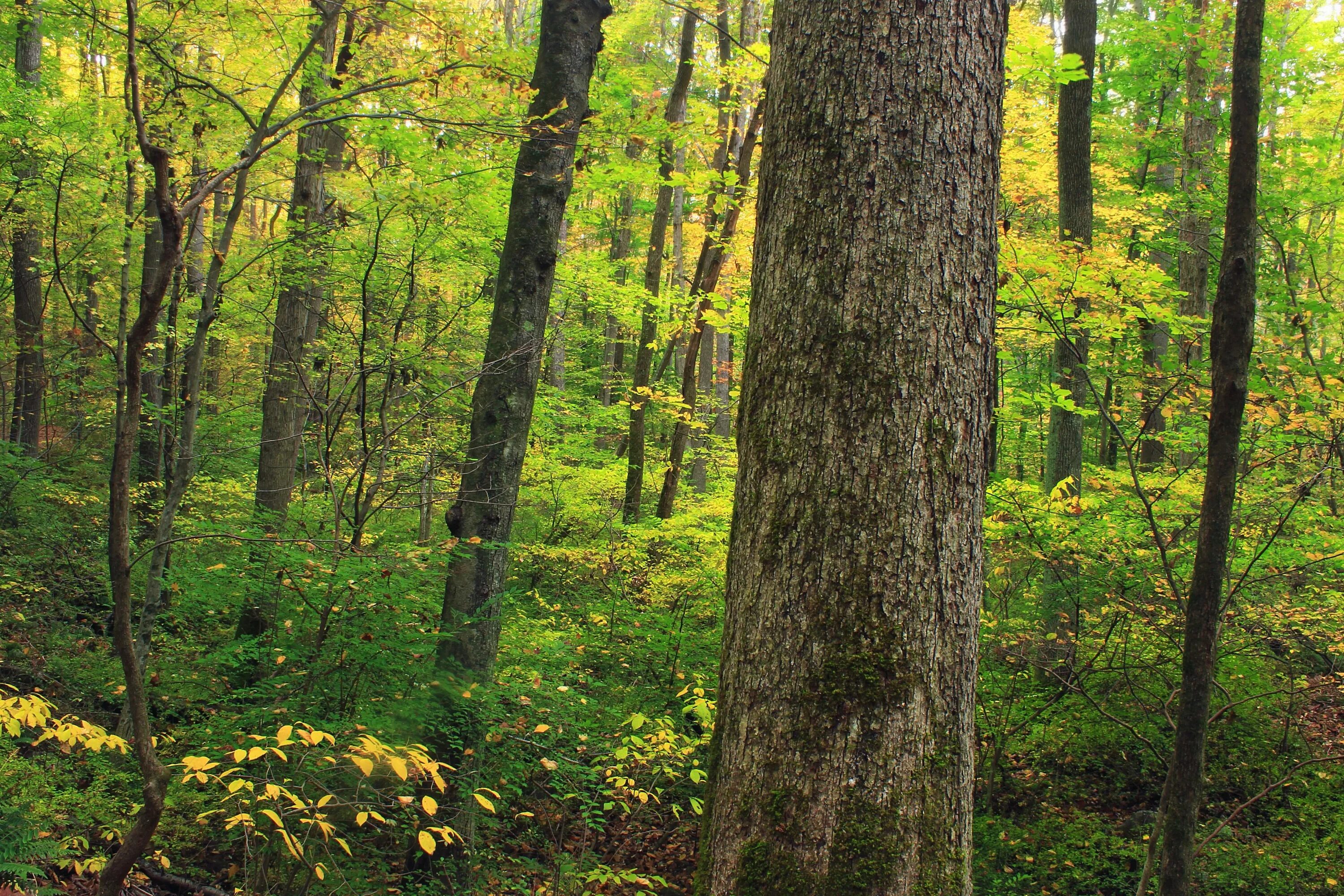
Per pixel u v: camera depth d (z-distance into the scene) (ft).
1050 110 35.63
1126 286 18.85
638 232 61.46
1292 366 17.11
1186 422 26.13
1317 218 39.22
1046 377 38.99
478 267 27.30
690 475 51.96
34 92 22.91
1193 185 35.06
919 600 6.56
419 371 23.25
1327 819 17.93
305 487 25.62
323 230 21.66
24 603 21.76
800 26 7.35
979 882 17.07
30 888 9.17
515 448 17.54
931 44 7.00
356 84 18.39
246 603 17.52
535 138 16.05
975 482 6.95
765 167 7.58
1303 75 39.45
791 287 7.06
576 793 15.76
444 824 13.47
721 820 6.79
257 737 9.26
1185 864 11.87
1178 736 12.12
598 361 69.77
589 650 22.26
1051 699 20.39
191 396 16.66
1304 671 22.71
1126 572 19.02
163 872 13.47
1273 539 16.53
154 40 14.37
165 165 7.93
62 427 35.14
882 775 6.32
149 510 27.58
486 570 16.97
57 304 33.86
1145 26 40.98
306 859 11.79
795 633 6.63
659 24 55.42
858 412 6.71
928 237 6.86
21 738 15.23
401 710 14.53
